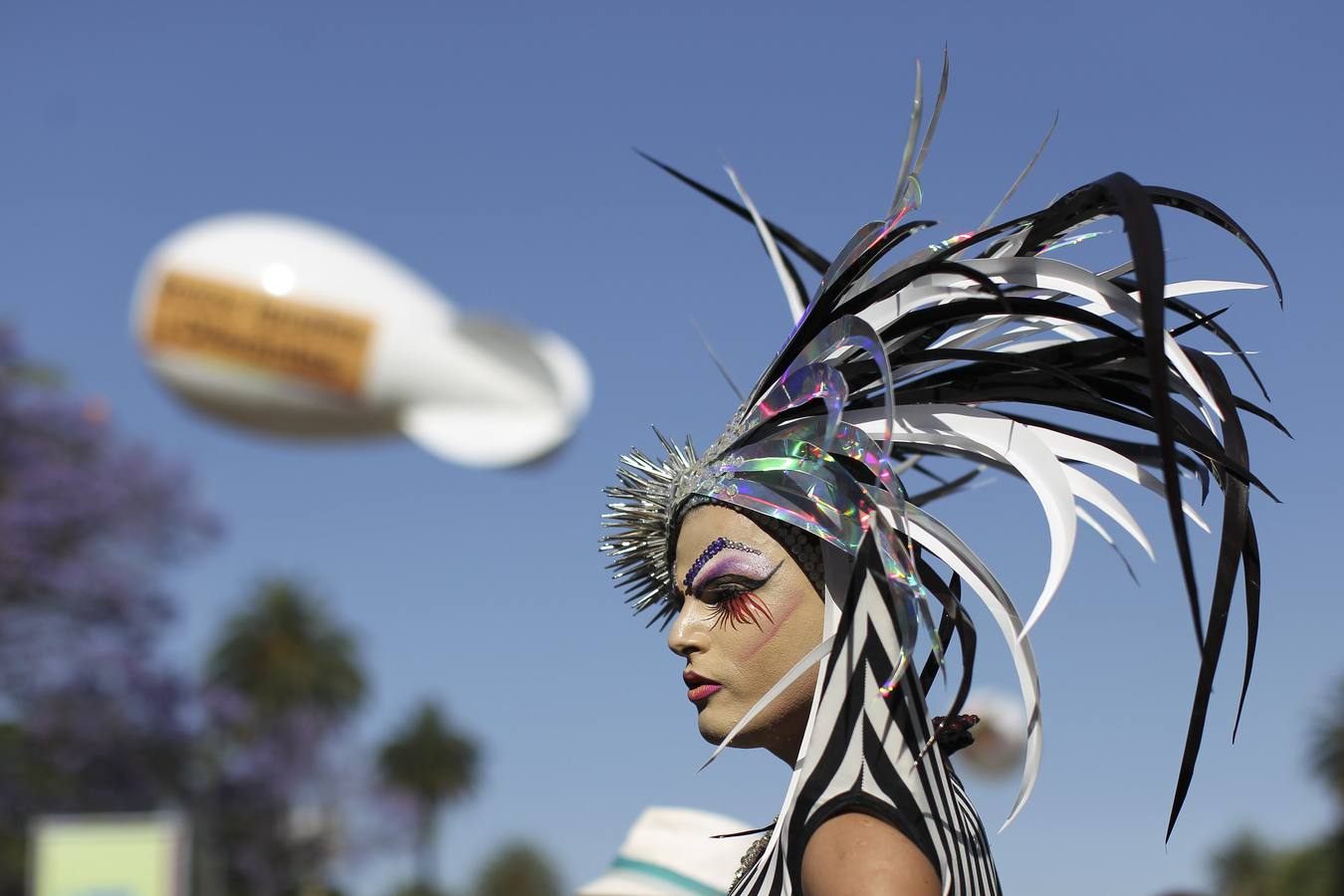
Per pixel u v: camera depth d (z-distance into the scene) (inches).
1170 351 60.0
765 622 61.1
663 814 151.0
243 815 1373.0
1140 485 64.5
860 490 59.9
